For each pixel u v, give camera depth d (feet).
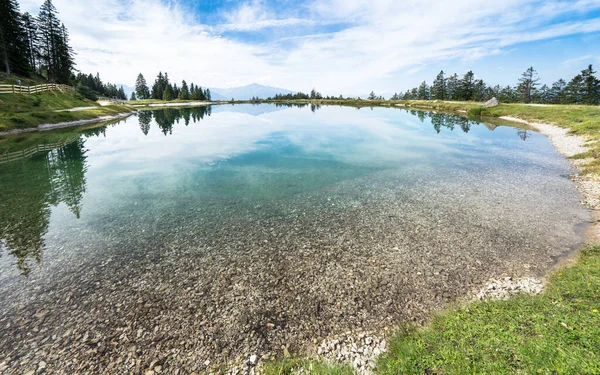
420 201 51.57
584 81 286.46
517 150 97.60
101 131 149.07
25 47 247.29
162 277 30.66
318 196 55.72
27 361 20.83
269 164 82.89
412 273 30.68
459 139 122.62
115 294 28.07
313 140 123.03
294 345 22.04
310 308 25.89
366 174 71.10
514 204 49.06
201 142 119.44
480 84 404.16
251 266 32.53
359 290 28.17
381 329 23.36
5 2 219.00
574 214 44.06
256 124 183.32
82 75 444.55
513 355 17.08
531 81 358.23
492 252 34.22
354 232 40.37
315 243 37.55
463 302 25.95
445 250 35.04
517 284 27.86
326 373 19.20
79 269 32.32
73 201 53.62
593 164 70.74
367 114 252.01
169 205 51.88
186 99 514.68
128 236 40.11
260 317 24.86
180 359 20.94
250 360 20.76
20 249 36.70
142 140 123.95
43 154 94.07
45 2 252.83
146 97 525.34
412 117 220.23
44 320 24.81
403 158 88.38
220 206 51.24
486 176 67.15
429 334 21.53
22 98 159.12
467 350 18.53
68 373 19.90
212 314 25.22
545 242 36.04
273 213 47.83
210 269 32.07
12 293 28.30
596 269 26.99
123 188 61.52
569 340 17.16
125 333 23.26
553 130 132.67
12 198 54.95
